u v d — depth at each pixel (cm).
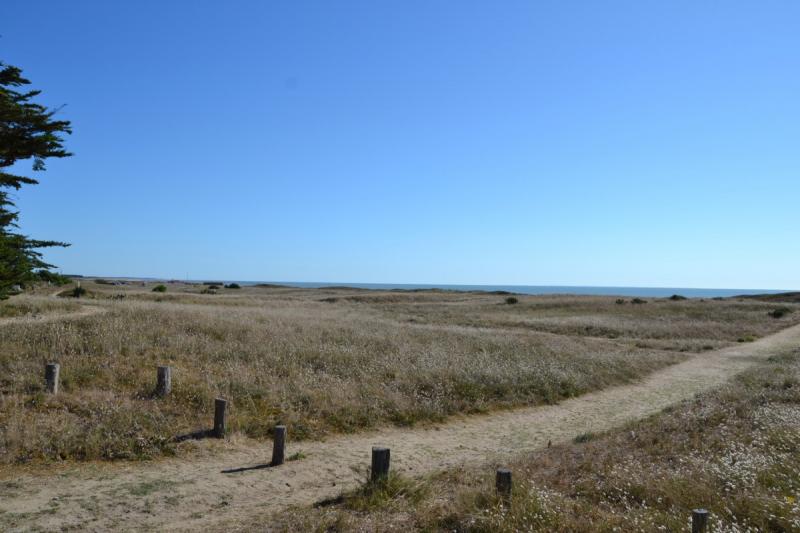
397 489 787
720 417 1222
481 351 2369
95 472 909
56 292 4472
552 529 595
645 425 1266
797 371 2095
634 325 4450
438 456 1168
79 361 1450
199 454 1045
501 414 1603
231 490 873
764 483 728
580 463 901
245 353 1780
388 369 1798
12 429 984
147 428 1108
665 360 2744
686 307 5891
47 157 1285
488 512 637
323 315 3625
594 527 595
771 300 7981
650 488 713
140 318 2148
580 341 3152
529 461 972
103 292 4662
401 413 1448
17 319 1998
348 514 701
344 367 1770
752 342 3844
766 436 971
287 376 1606
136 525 716
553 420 1552
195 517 751
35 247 1416
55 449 965
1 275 1300
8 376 1282
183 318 2222
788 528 582
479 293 8488
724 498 667
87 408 1150
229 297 5366
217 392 1352
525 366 2081
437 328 3169
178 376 1427
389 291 8888
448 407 1566
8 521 703
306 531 645
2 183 1291
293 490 895
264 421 1264
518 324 4378
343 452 1148
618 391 2014
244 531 674
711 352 3256
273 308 4288
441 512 677
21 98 1255
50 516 729
